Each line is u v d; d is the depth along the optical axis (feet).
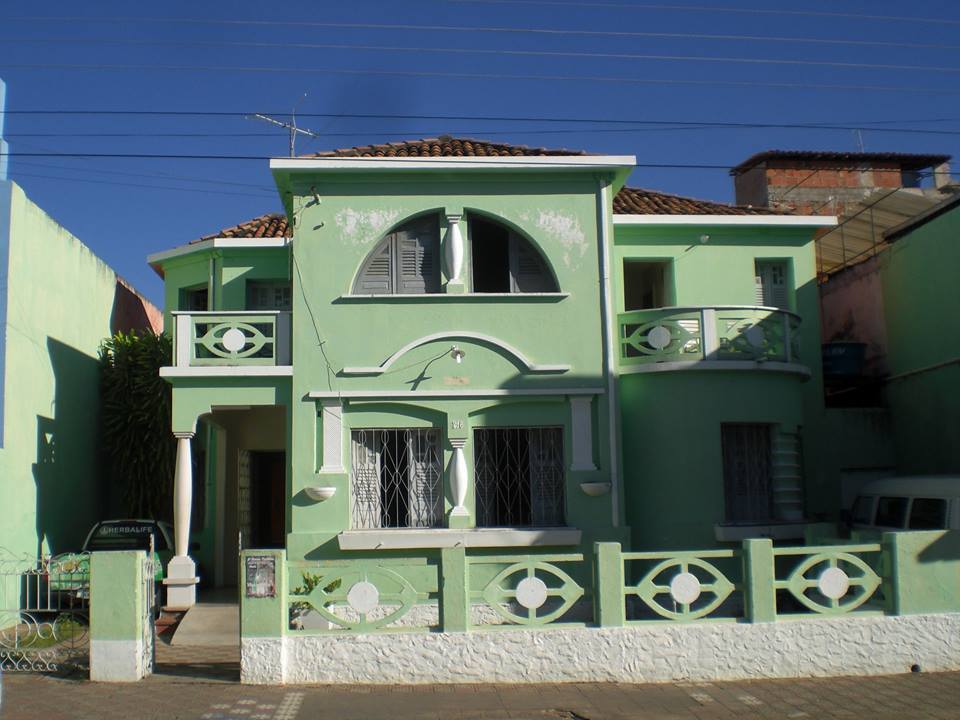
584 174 50.49
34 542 55.16
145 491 64.13
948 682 33.76
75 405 62.69
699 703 31.45
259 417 63.52
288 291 64.13
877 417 62.13
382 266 50.08
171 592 49.73
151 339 66.54
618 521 47.96
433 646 34.27
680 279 58.80
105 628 35.12
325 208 49.49
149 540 56.34
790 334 53.01
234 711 30.71
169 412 64.23
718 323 50.78
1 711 30.58
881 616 35.47
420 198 49.80
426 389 48.19
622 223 57.31
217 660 40.73
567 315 49.47
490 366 48.67
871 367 65.92
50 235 59.16
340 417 48.06
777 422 51.57
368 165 48.67
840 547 36.17
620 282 58.29
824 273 73.61
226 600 53.83
